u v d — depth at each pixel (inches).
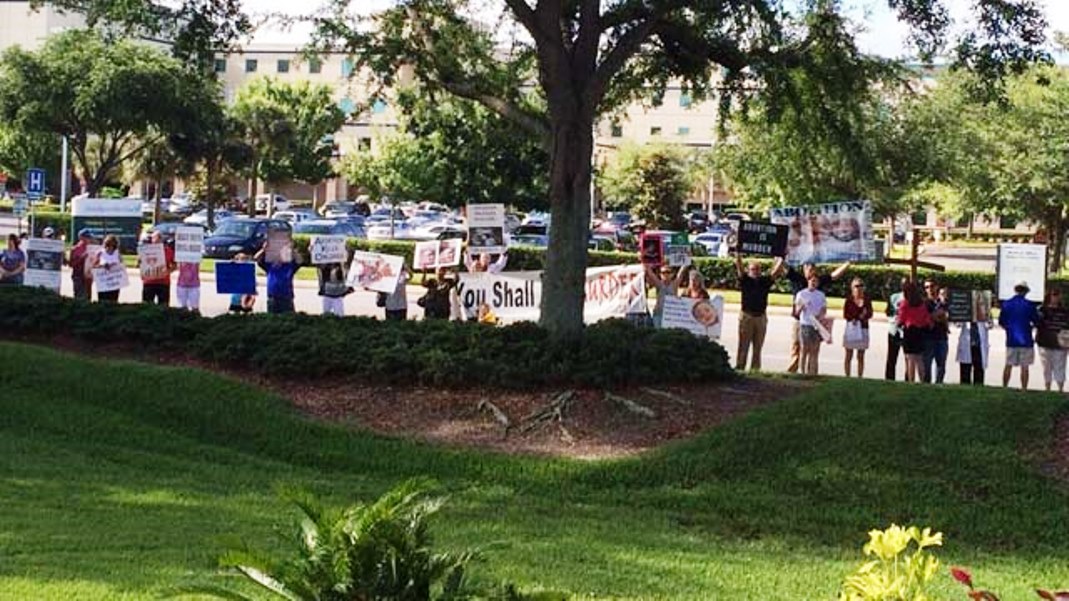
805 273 713.6
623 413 470.6
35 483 383.6
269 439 458.3
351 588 153.4
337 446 447.8
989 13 506.6
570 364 491.8
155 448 450.6
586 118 537.3
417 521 165.0
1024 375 668.1
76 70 1962.4
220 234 1497.3
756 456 428.1
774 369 796.6
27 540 310.3
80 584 268.7
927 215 3417.8
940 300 668.1
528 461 427.5
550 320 535.8
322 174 2763.3
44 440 450.9
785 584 305.0
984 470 410.0
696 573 311.4
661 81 630.5
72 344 589.6
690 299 645.3
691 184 2795.3
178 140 2044.8
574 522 370.0
